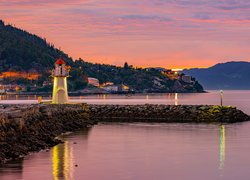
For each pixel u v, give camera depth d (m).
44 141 47.50
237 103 192.88
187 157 42.72
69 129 64.69
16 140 41.25
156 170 36.88
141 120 89.44
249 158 42.28
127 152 45.19
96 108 98.31
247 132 64.44
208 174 35.75
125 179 33.75
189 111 93.06
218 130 67.56
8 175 33.22
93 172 35.53
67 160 39.84
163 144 50.97
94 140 53.59
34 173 34.09
